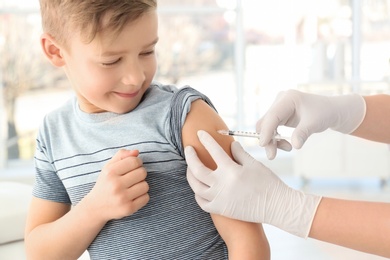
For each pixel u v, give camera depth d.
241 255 1.05
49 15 1.07
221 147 1.09
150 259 1.09
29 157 5.49
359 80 4.81
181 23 5.92
